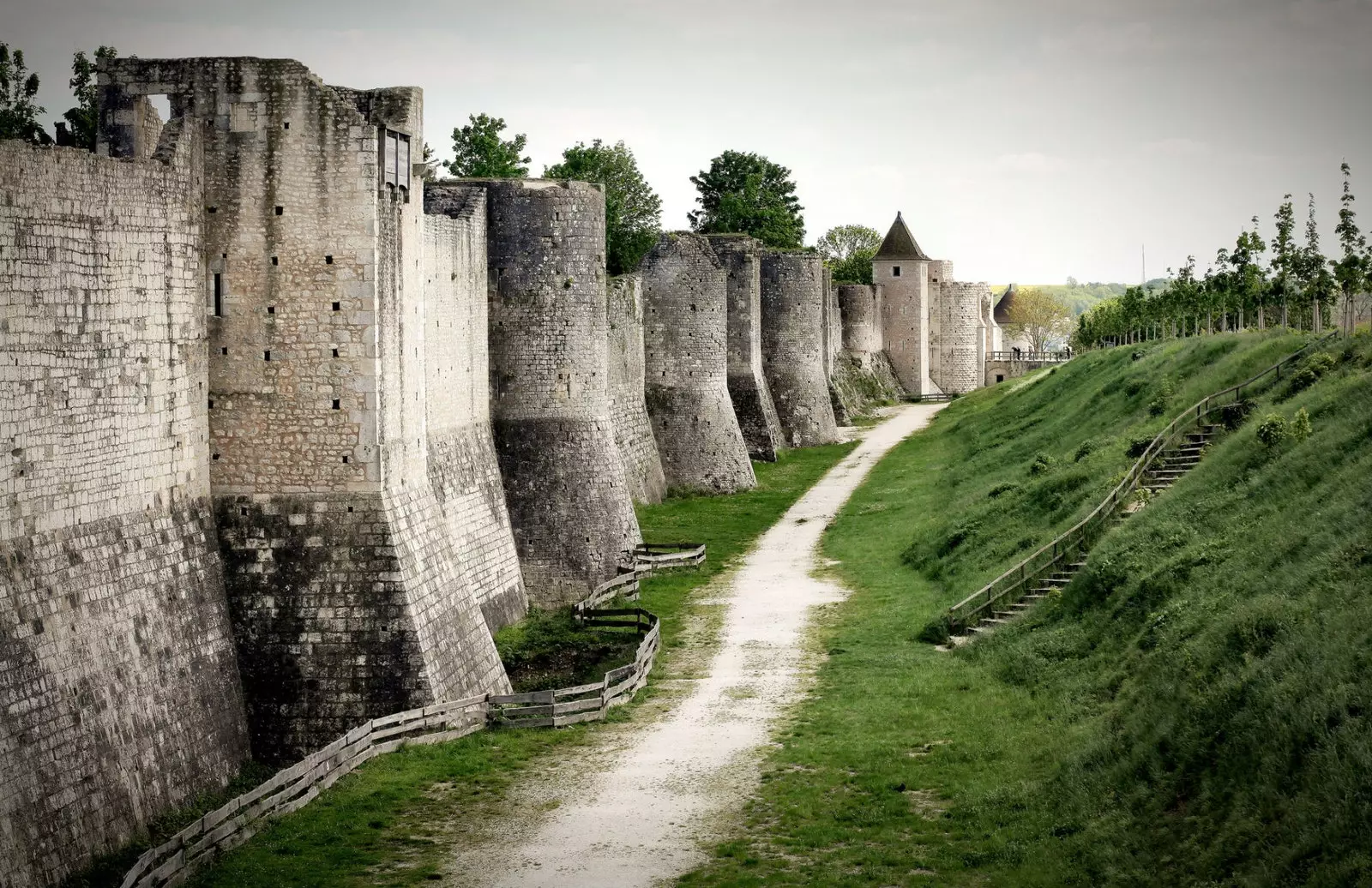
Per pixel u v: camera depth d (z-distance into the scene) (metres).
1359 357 52.53
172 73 36.66
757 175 144.88
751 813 31.27
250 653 35.97
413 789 33.00
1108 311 152.00
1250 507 41.66
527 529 55.44
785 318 106.12
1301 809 24.19
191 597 34.34
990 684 39.56
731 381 96.12
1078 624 41.00
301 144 36.34
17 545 28.50
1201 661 31.39
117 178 32.12
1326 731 25.42
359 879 27.73
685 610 52.69
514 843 29.70
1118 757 30.09
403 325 38.53
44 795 27.72
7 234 28.16
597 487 56.69
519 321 55.72
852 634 47.69
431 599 37.88
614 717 38.94
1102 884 25.38
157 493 33.81
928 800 31.44
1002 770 32.50
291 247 36.44
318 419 36.53
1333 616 29.48
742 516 74.88
